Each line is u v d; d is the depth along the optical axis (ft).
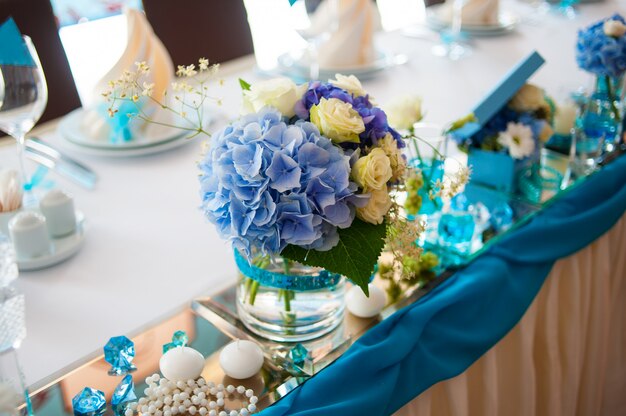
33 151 3.81
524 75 3.22
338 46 4.92
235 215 1.98
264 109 2.08
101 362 2.30
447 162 3.61
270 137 1.98
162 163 3.76
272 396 2.20
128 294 2.66
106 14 9.10
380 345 2.38
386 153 2.14
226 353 2.26
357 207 2.06
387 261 2.93
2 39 2.92
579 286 3.55
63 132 3.90
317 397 2.22
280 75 4.89
